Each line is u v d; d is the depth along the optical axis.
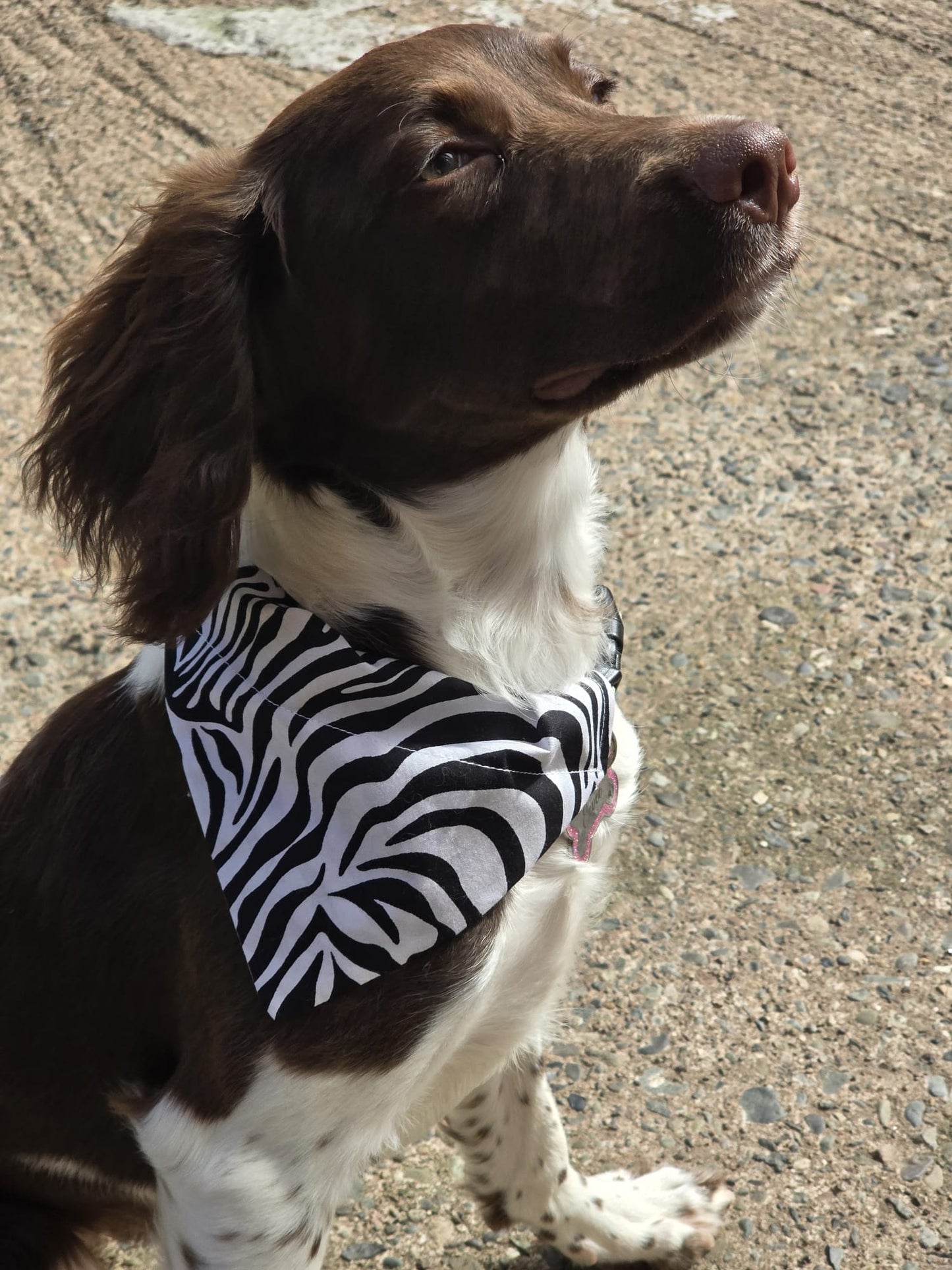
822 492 1.15
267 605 0.56
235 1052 0.53
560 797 0.56
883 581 1.06
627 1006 0.81
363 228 0.55
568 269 0.53
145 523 0.53
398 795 0.53
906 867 0.86
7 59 1.91
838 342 1.30
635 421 1.25
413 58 0.56
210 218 0.55
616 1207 0.70
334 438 0.58
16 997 0.60
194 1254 0.55
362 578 0.58
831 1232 0.69
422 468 0.57
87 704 0.62
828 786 0.91
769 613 1.05
